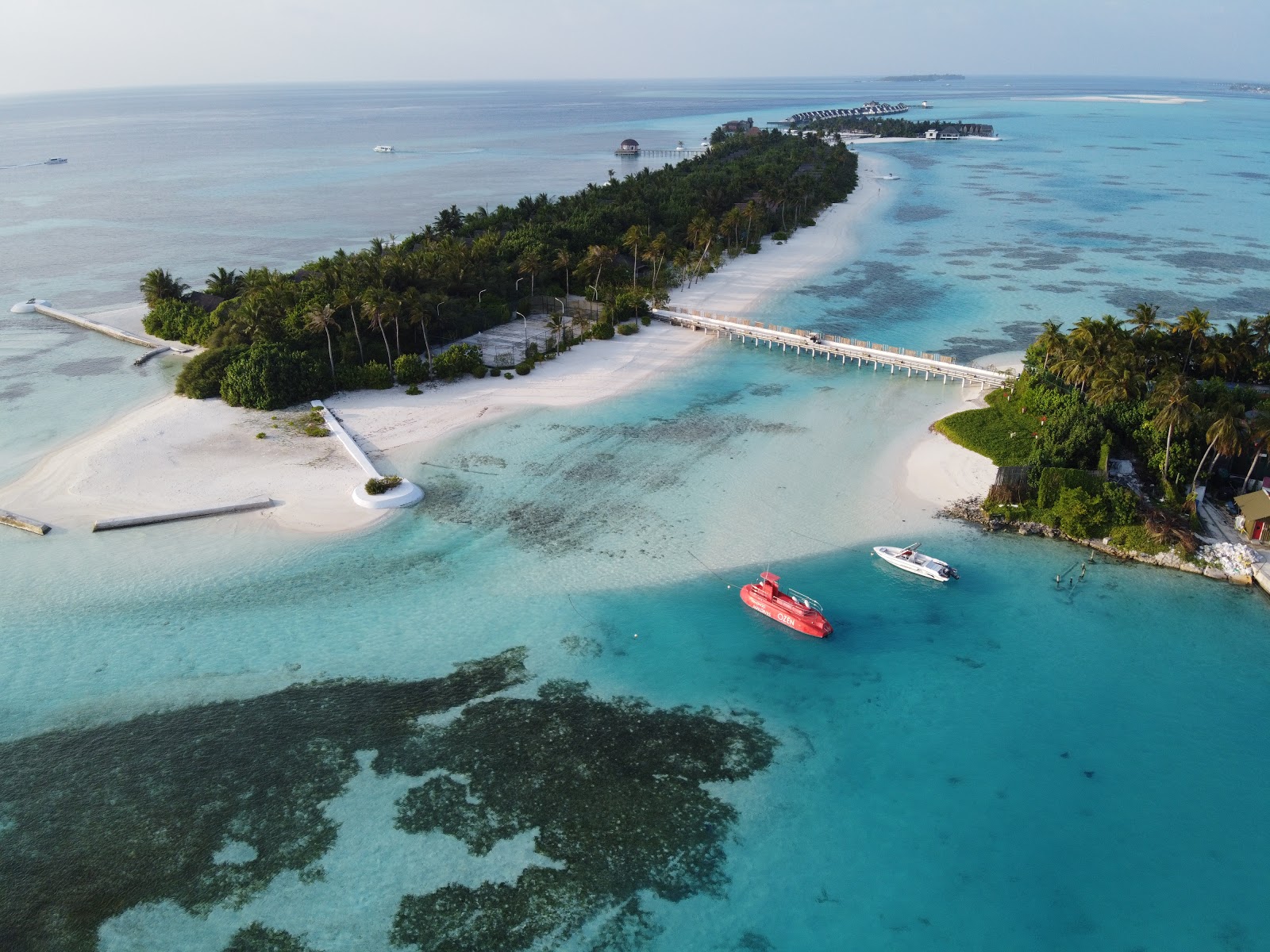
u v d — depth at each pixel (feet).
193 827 152.87
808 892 142.41
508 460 291.38
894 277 533.55
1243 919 138.10
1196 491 250.57
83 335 435.53
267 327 358.23
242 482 273.13
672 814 156.25
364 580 225.56
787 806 158.30
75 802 158.20
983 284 513.86
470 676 191.11
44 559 233.14
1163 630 204.74
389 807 157.17
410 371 351.87
